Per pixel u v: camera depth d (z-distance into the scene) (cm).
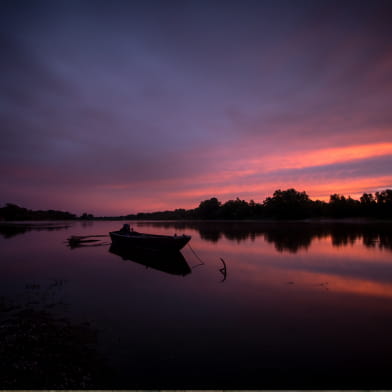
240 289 1017
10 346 520
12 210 14412
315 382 427
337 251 1970
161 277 1227
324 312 762
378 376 443
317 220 10269
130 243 2159
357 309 786
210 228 5578
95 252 2097
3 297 894
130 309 786
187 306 819
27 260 1703
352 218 9825
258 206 12431
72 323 662
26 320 672
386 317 720
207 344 559
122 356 500
